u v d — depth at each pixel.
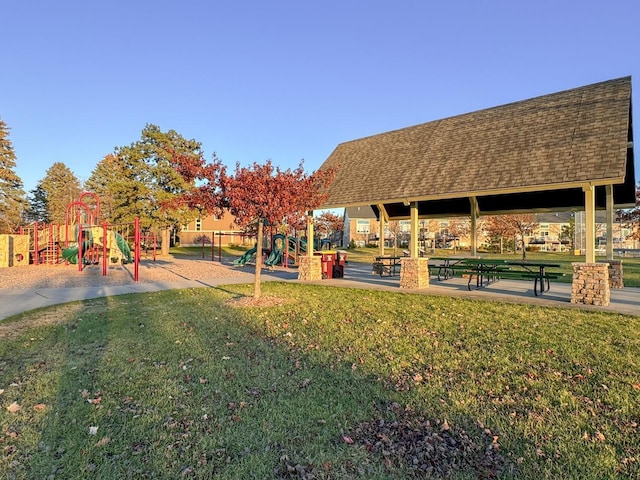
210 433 3.16
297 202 9.16
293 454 2.88
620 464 2.72
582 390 3.95
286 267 20.64
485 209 15.84
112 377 4.34
